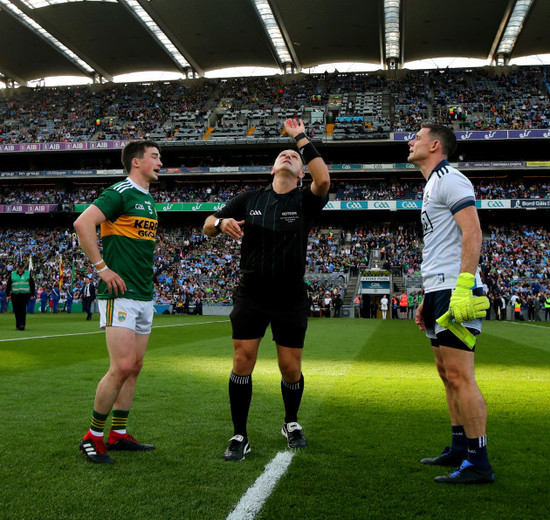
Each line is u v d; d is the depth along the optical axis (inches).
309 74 1985.7
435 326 125.6
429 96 1820.9
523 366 338.3
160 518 97.2
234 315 144.2
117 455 136.9
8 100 2017.7
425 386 252.2
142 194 147.2
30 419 175.6
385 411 194.9
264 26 1578.5
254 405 204.1
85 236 133.0
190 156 1765.5
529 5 1443.2
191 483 115.5
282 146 1656.0
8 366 311.3
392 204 1505.9
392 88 1855.3
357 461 133.0
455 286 123.6
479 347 472.1
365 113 1734.7
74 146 1667.1
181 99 1937.7
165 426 167.9
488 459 129.7
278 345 148.1
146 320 146.2
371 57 1883.6
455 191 124.0
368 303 1270.9
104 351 394.3
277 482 116.3
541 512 101.9
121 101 1950.1
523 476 123.2
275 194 148.3
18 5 1445.6
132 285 140.1
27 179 1779.0
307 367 323.3
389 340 537.0
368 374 292.7
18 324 612.7
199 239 1585.9
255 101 1879.9
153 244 148.9
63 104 1967.3
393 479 119.6
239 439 137.2
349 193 1587.1
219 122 1793.8
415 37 1694.1
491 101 1728.6
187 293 1286.9
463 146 1628.9
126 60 1900.8
